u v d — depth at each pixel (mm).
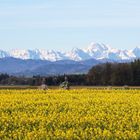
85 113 41281
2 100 50188
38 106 46156
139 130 32312
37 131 31469
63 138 29750
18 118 37562
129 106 46000
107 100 51281
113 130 33000
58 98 54844
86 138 29938
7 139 29562
